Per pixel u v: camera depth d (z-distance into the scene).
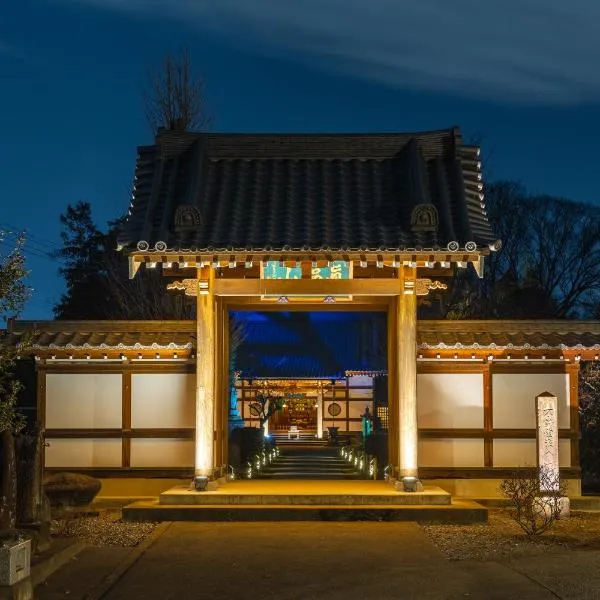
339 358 42.31
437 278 21.09
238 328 30.52
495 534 14.85
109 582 11.17
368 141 19.52
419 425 18.92
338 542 13.93
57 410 18.91
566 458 18.86
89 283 41.94
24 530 12.22
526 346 18.67
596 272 47.97
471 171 19.11
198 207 17.31
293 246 16.52
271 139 19.55
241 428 26.77
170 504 16.62
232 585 11.01
